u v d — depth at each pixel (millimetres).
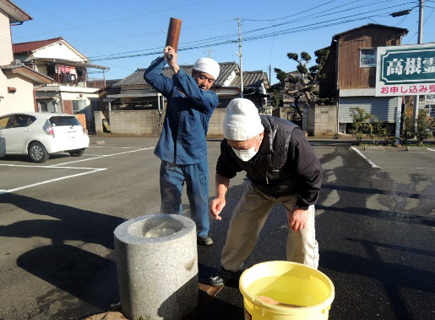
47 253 3113
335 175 6652
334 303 2277
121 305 2053
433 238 3363
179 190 2996
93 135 19547
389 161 8398
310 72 17891
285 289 1932
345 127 17250
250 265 2859
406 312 2170
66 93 22234
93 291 2467
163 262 1891
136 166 8016
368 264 2834
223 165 2207
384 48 11242
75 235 3549
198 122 2875
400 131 12789
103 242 3365
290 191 2092
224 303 2287
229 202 4781
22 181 6301
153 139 16453
